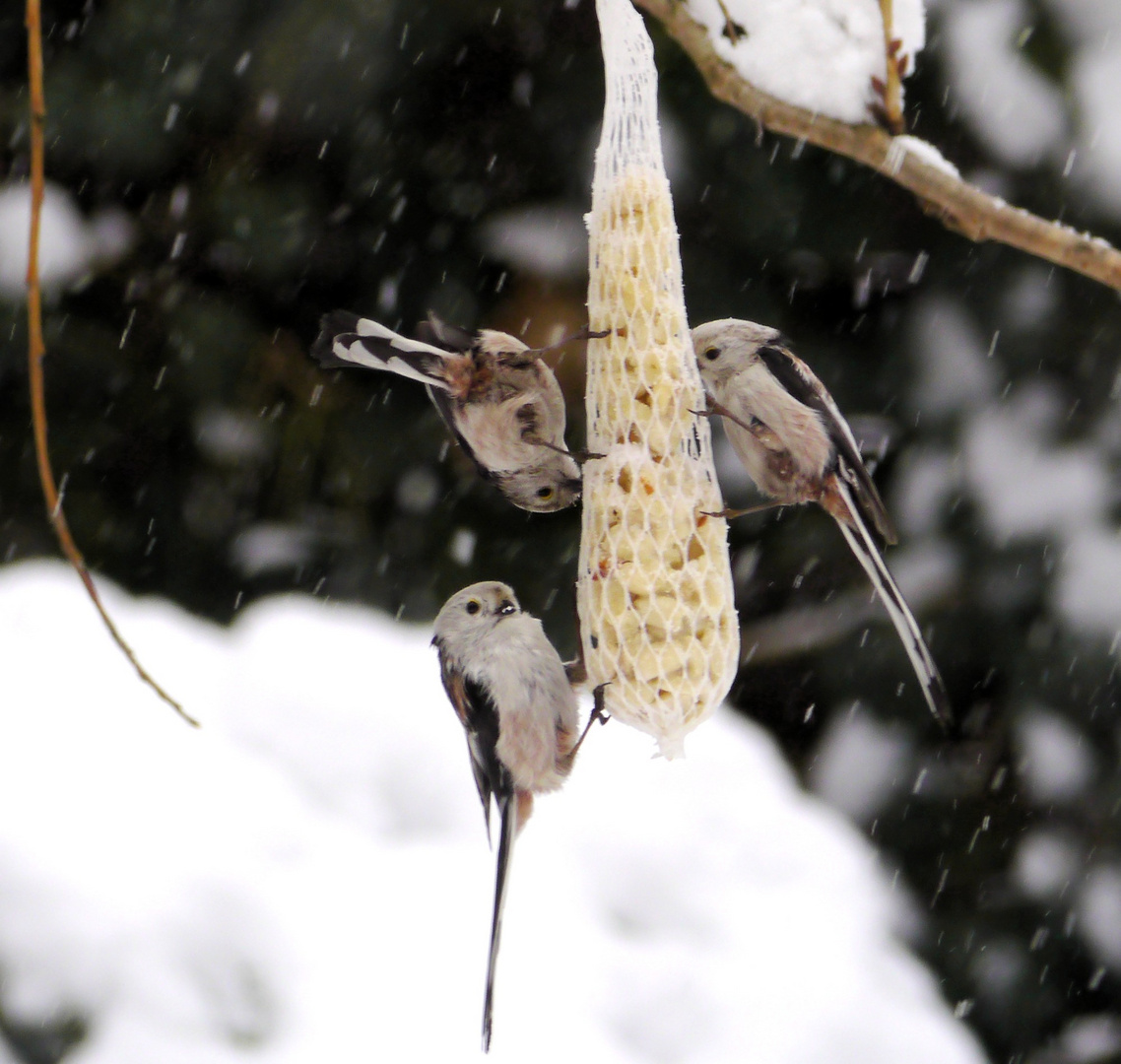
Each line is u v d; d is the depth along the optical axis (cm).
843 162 1209
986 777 1235
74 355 1243
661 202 670
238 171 1239
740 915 733
